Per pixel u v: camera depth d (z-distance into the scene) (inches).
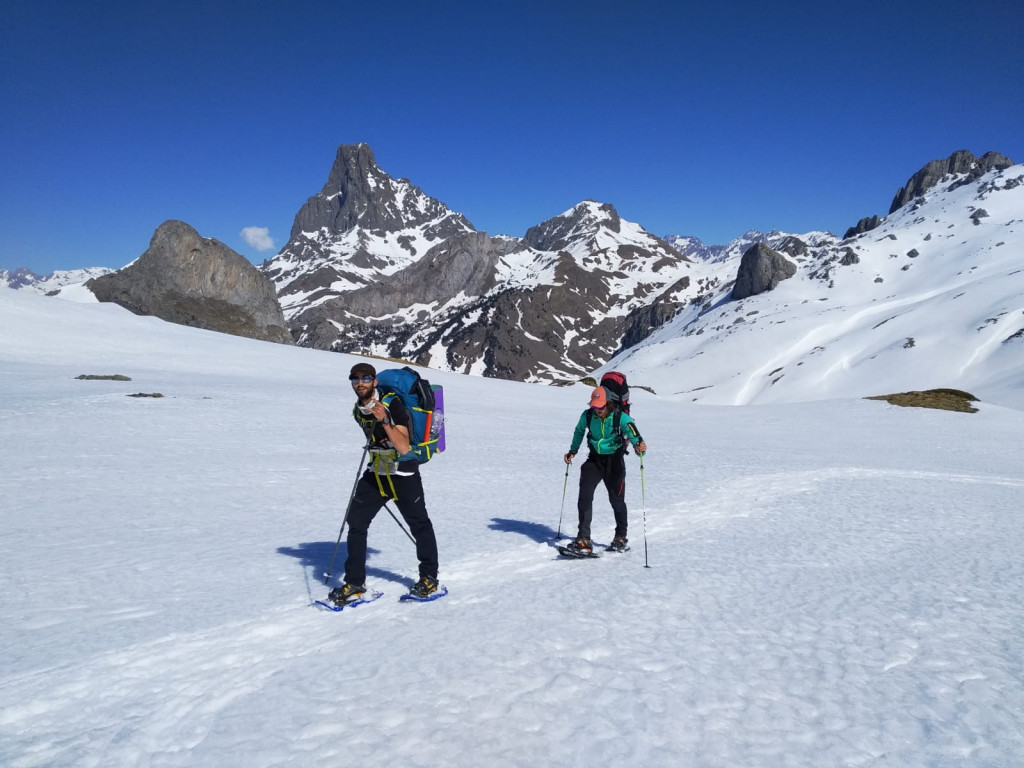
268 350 2293.3
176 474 501.0
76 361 1668.3
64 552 272.4
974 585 248.7
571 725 136.7
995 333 6382.9
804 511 422.3
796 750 128.3
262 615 201.8
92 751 126.0
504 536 327.9
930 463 802.2
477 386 2081.7
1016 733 135.7
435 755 124.9
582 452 780.0
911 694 153.5
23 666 160.7
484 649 177.2
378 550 295.4
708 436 1125.1
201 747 127.4
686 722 138.6
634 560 287.6
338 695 149.6
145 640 178.7
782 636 190.5
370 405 209.8
